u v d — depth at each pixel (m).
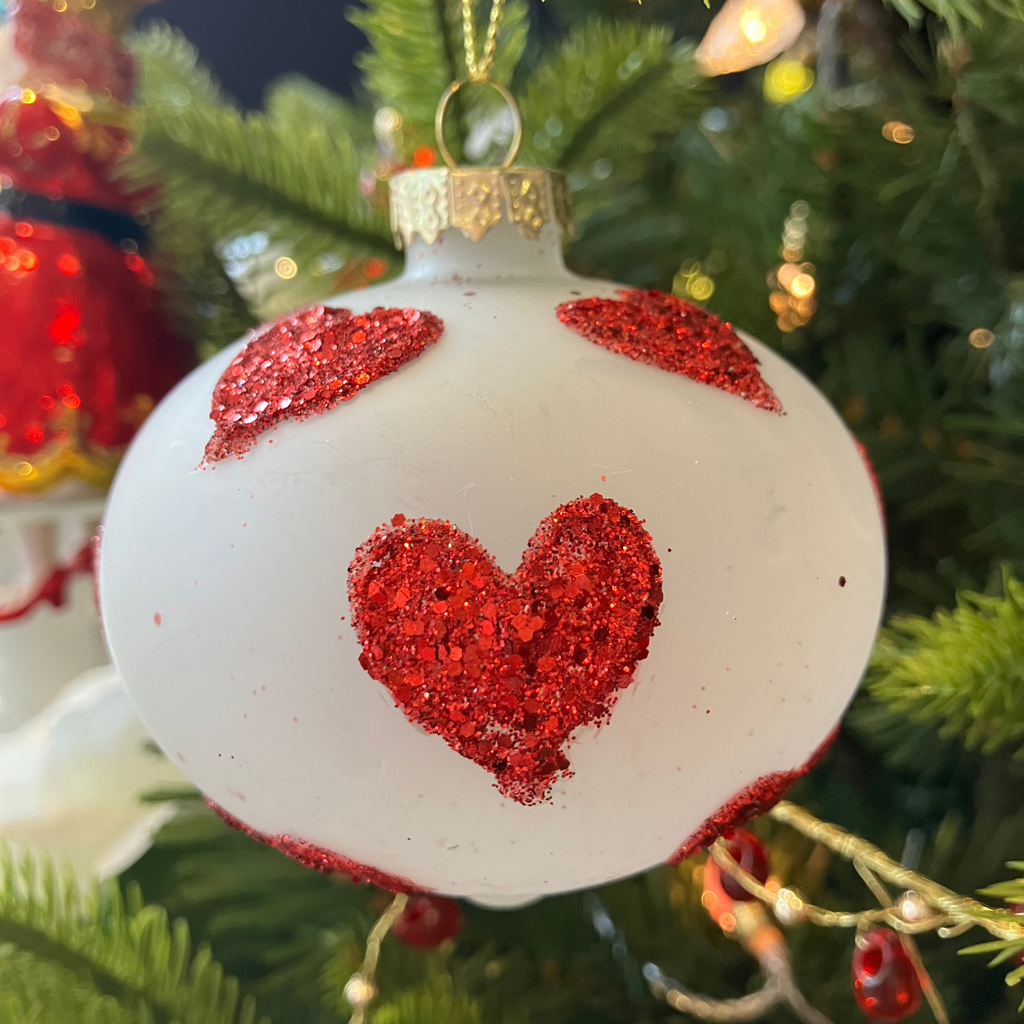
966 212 0.16
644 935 0.17
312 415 0.10
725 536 0.10
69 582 0.20
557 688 0.09
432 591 0.09
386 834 0.10
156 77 0.21
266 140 0.17
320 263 0.20
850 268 0.18
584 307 0.11
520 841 0.10
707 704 0.10
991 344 0.16
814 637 0.10
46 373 0.16
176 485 0.10
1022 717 0.12
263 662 0.10
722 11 0.18
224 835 0.19
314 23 0.30
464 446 0.09
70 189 0.16
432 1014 0.15
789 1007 0.16
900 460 0.17
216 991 0.15
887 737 0.17
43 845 0.20
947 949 0.17
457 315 0.11
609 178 0.20
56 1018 0.14
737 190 0.19
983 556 0.17
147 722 0.11
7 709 0.23
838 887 0.18
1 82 0.17
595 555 0.09
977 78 0.14
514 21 0.17
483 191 0.12
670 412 0.10
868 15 0.15
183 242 0.18
